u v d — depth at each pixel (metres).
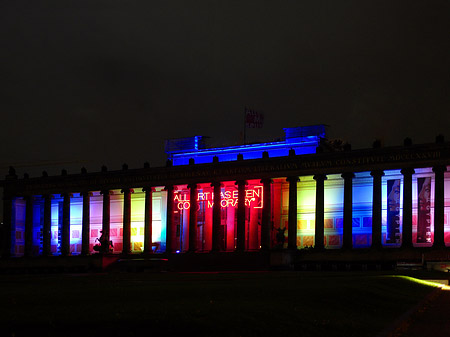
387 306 59.69
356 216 154.25
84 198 184.50
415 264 131.00
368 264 135.25
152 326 38.19
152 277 100.25
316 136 163.12
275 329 41.03
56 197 195.25
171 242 169.25
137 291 59.09
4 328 36.62
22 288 69.31
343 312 51.72
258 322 41.62
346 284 69.19
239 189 161.50
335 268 138.38
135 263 151.88
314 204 160.88
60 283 83.44
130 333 36.81
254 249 165.38
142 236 183.50
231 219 169.38
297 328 42.44
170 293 56.62
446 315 57.53
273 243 162.88
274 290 59.19
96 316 40.03
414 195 147.38
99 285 73.62
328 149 164.38
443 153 137.62
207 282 78.25
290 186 154.62
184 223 175.75
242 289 60.31
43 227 193.00
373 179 145.00
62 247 186.12
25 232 192.38
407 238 139.12
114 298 52.28
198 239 174.75
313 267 140.88
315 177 151.50
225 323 40.16
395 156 142.50
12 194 195.88
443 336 45.81
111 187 180.75
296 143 165.38
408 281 86.62
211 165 165.88
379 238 142.50
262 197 164.75
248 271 139.12
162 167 173.25
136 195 186.00
